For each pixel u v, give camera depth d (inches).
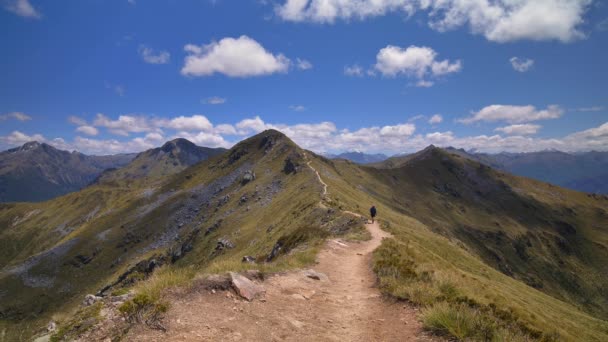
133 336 271.0
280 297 448.8
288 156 7347.4
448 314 365.4
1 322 5871.1
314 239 1184.2
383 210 3380.9
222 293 391.5
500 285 1723.7
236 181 7687.0
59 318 334.6
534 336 393.4
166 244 6565.0
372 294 537.0
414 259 917.8
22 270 7071.9
